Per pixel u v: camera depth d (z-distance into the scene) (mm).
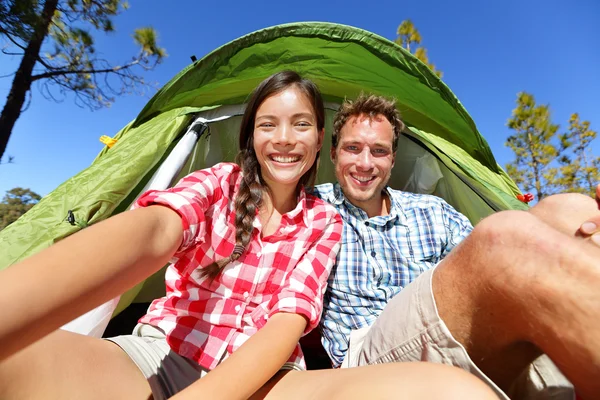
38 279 258
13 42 2189
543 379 428
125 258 306
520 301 371
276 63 1132
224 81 1116
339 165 813
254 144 555
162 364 451
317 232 564
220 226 489
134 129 1107
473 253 410
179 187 454
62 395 333
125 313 1065
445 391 311
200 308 490
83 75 2502
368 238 767
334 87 1226
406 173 1286
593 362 334
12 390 309
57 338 371
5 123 2219
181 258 477
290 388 414
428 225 798
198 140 1041
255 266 514
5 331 238
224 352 484
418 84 1130
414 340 473
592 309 326
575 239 361
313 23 1064
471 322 429
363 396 335
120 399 370
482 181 1021
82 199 820
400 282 744
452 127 1210
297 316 472
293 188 578
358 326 703
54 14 2309
